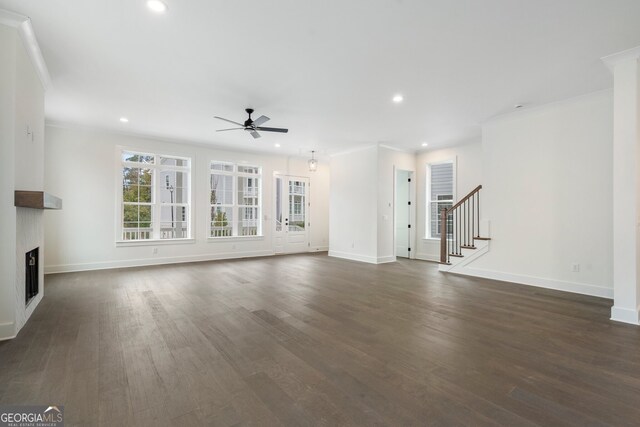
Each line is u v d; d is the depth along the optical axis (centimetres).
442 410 183
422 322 331
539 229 487
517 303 402
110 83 397
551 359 248
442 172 776
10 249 279
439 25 276
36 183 345
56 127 581
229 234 799
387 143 723
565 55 327
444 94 431
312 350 263
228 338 287
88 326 313
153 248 685
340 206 826
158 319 336
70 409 182
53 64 348
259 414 179
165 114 517
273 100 454
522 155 504
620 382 214
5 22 266
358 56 330
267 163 856
